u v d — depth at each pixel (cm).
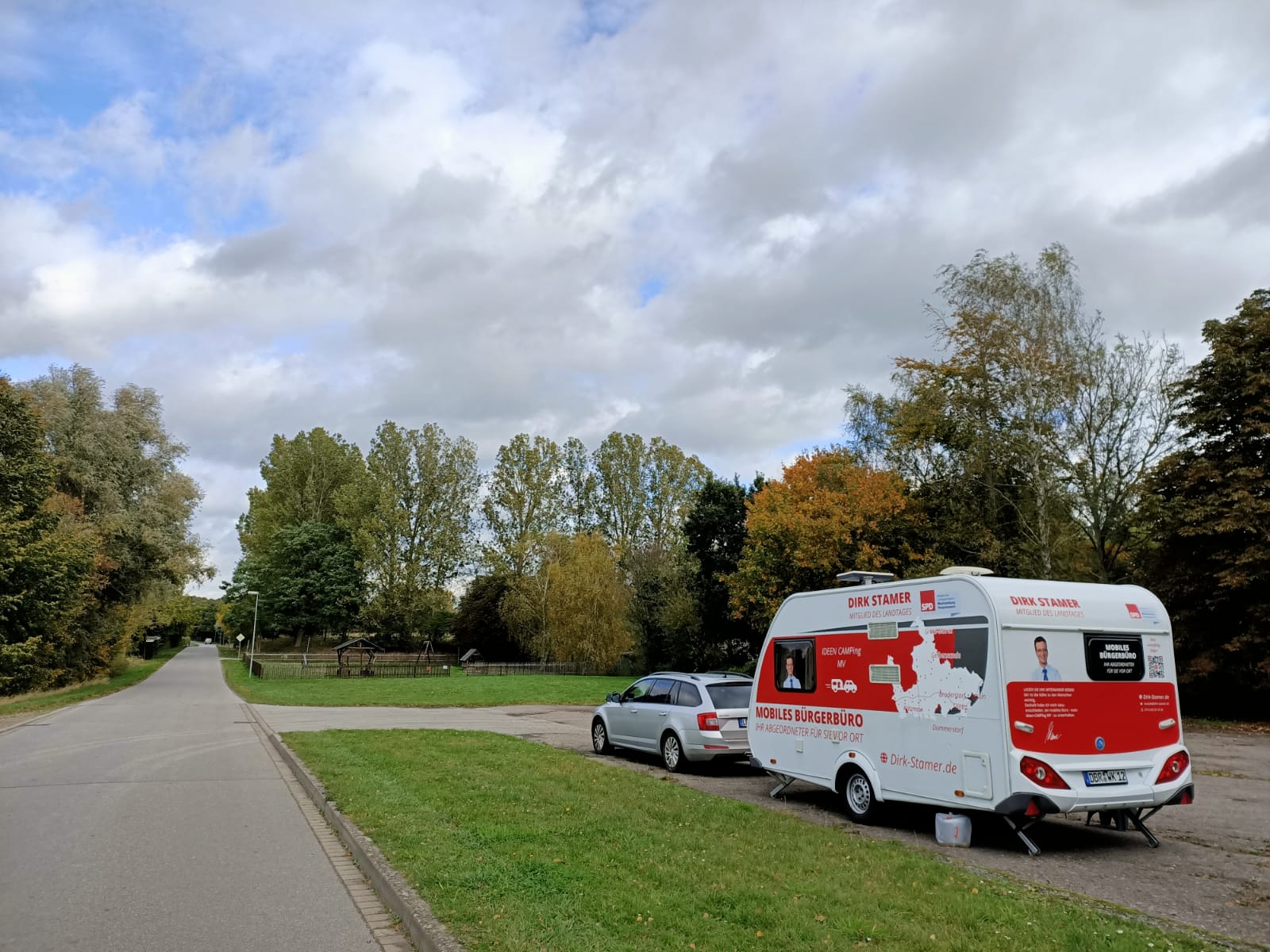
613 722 1598
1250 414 2527
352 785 1082
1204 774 1444
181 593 4834
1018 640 835
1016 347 2984
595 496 7706
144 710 2605
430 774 1191
